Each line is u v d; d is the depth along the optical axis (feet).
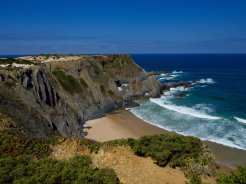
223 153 109.29
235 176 50.90
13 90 110.83
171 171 58.13
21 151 57.67
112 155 59.62
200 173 59.06
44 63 178.09
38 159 54.95
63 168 46.19
